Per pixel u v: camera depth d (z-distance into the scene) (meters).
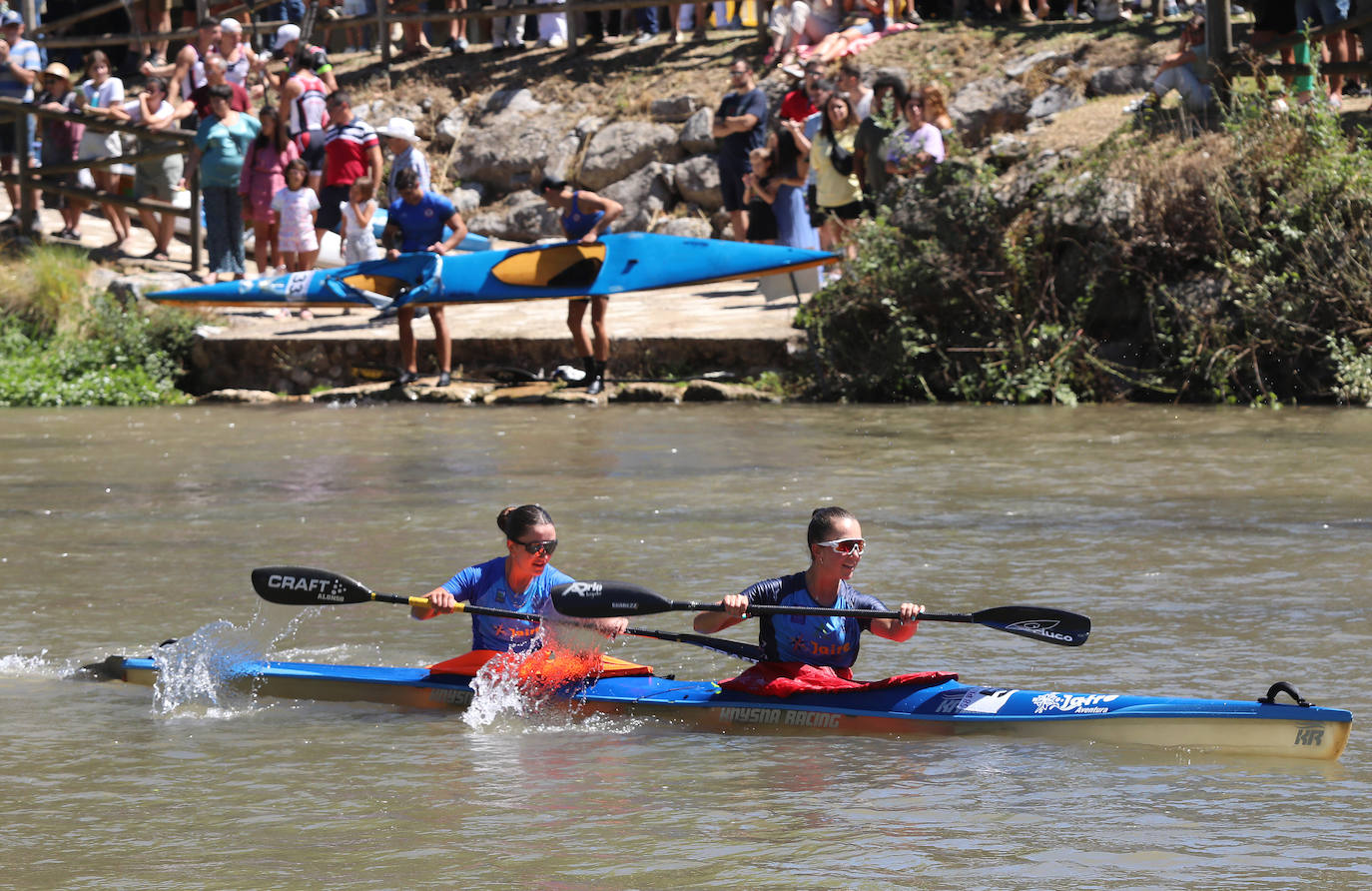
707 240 50.41
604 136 69.56
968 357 49.03
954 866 12.82
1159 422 42.50
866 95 52.38
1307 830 13.65
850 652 18.62
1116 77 60.78
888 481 33.56
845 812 14.34
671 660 21.03
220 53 66.00
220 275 58.72
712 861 13.00
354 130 54.44
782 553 26.31
